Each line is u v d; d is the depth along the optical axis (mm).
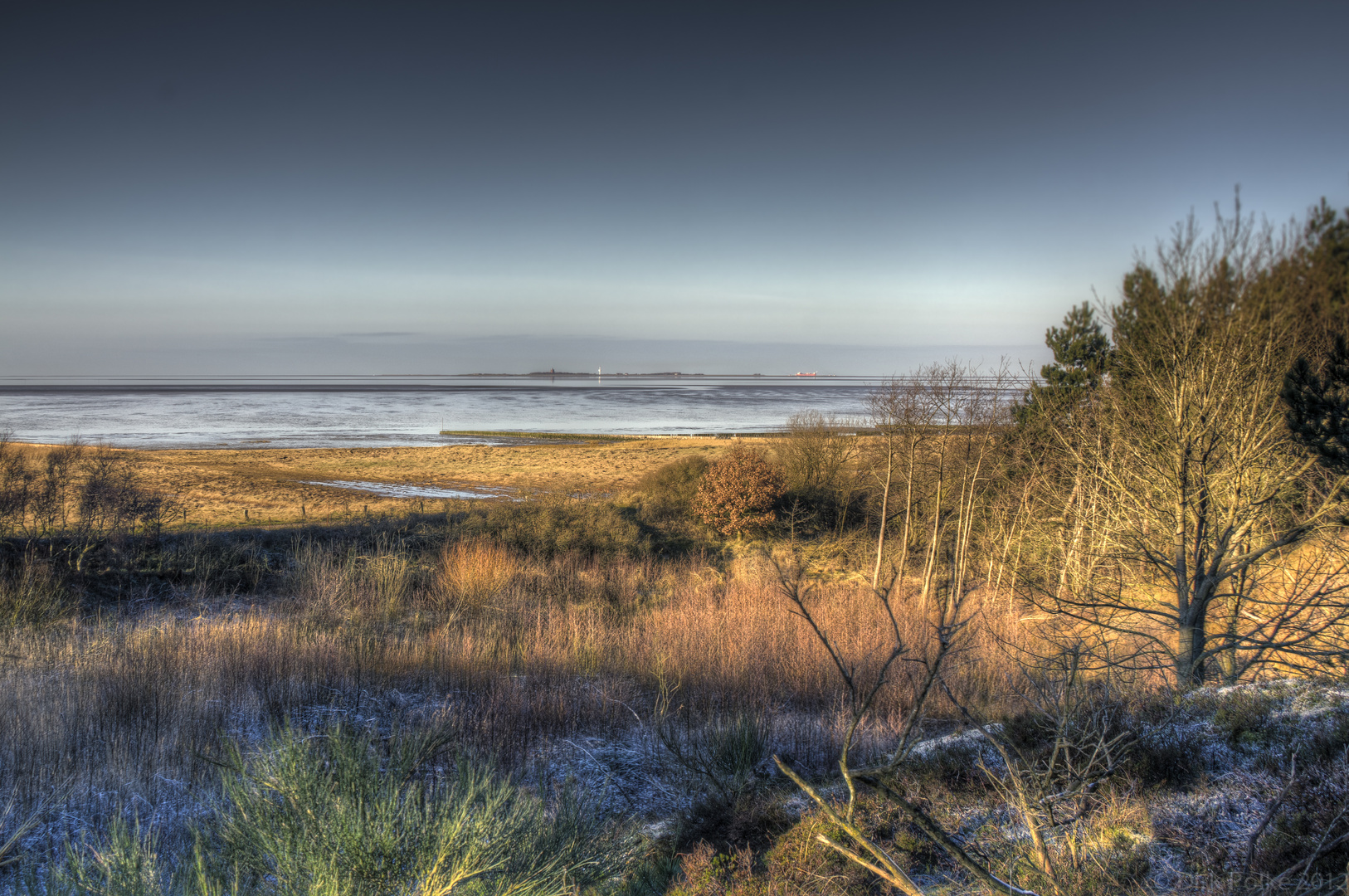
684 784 9164
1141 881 4559
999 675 11367
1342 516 8453
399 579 20734
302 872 4449
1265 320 9438
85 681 10883
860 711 3645
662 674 12930
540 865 5184
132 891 4430
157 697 10562
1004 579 20266
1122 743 6184
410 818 4773
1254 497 9805
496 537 25859
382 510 29094
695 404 175250
